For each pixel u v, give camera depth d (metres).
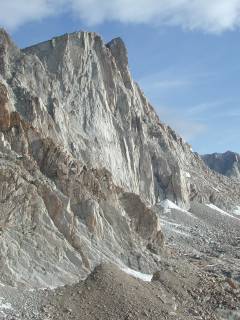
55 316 35.97
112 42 109.12
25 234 42.38
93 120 86.94
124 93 100.44
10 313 34.50
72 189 51.06
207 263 61.94
